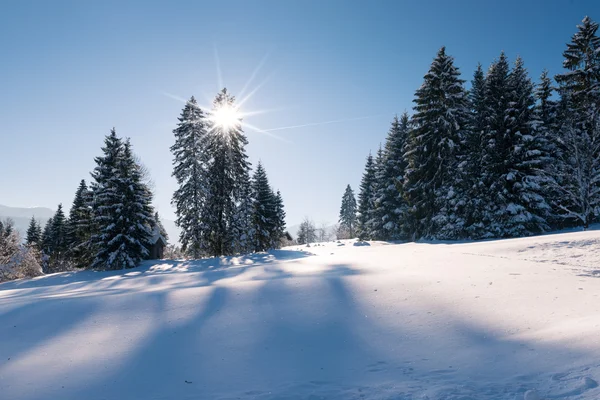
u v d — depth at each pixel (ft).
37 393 15.62
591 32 93.91
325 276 37.11
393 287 30.48
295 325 23.17
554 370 13.83
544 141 91.50
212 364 18.28
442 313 23.34
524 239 58.80
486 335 19.25
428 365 16.47
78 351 20.22
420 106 101.09
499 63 95.61
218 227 103.19
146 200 105.81
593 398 11.15
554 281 28.84
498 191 87.51
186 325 23.73
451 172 92.63
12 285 86.17
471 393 12.88
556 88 95.25
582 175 85.30
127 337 22.13
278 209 213.46
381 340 20.20
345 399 13.70
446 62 97.50
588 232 54.75
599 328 16.97
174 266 86.38
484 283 29.84
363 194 175.73
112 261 95.14
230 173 106.73
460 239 89.40
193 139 104.01
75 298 32.60
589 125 91.15
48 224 214.07
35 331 23.77
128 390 15.79
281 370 17.35
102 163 107.65
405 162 127.95
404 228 114.73
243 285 33.99
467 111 97.91
